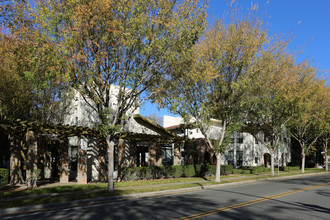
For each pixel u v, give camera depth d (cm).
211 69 1833
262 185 2053
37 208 1072
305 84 2795
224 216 909
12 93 1773
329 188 1812
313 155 5594
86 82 1373
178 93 1886
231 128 2302
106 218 871
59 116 2202
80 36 1267
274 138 3306
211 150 2267
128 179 2148
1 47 1524
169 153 3138
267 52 2077
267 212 989
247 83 1977
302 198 1355
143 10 1387
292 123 3291
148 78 1612
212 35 2000
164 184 1953
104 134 1520
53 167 2491
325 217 920
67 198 1236
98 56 1333
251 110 2758
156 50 1477
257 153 4347
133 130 2559
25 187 1708
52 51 1228
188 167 2659
